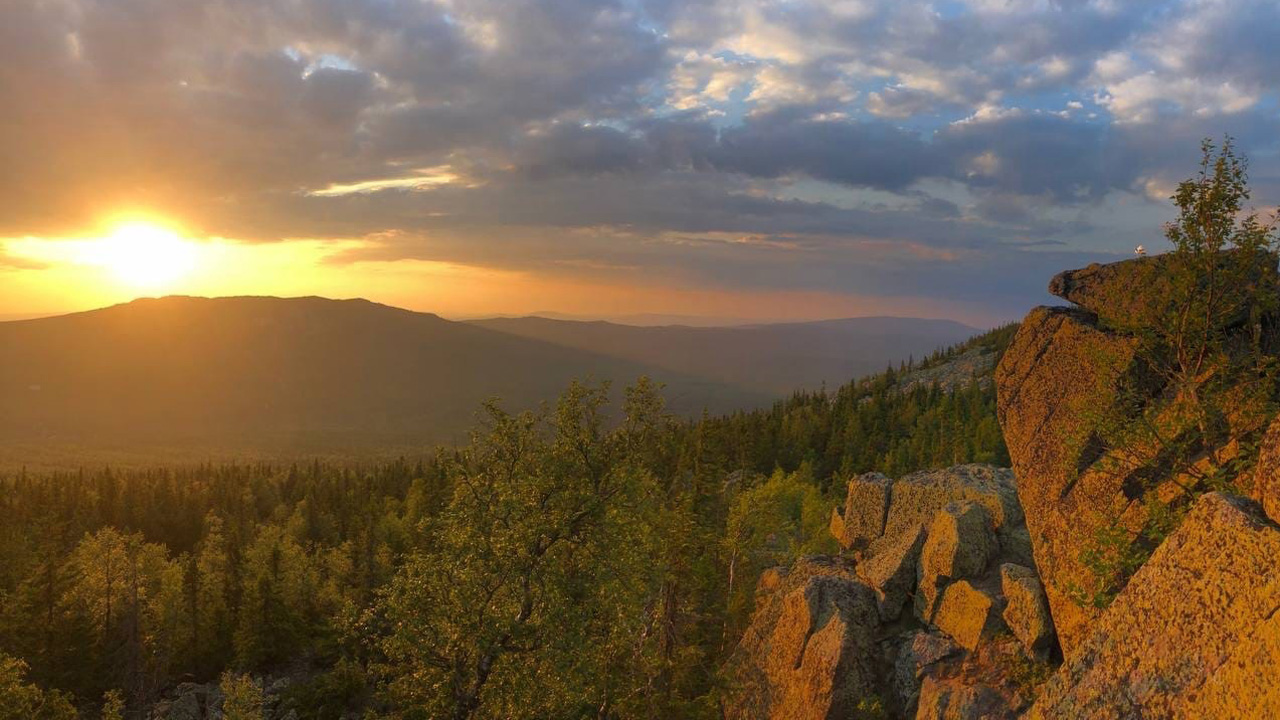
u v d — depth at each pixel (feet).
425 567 92.17
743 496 158.81
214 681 249.34
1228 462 55.72
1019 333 81.71
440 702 88.84
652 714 102.78
